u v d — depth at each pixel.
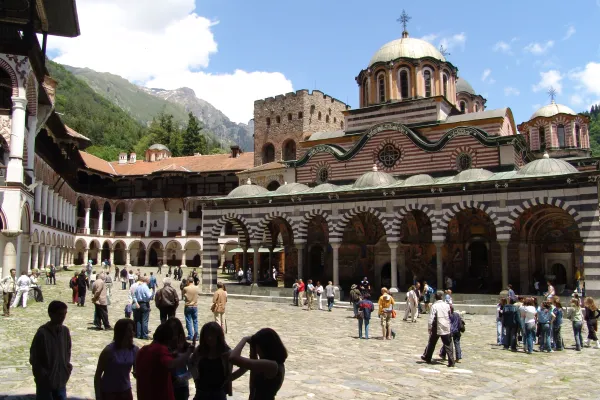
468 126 43.34
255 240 43.53
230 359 7.00
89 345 17.69
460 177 38.62
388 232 38.50
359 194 39.72
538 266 40.78
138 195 89.19
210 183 86.62
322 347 20.00
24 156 37.66
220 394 7.58
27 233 37.94
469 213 42.03
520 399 12.88
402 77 50.66
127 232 88.12
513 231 39.41
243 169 82.62
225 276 67.44
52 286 43.81
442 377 15.12
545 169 34.94
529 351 19.95
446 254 42.97
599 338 24.31
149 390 7.42
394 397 12.56
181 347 8.21
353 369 15.81
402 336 23.81
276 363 7.17
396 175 45.72
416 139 44.91
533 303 20.53
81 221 86.94
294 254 49.88
